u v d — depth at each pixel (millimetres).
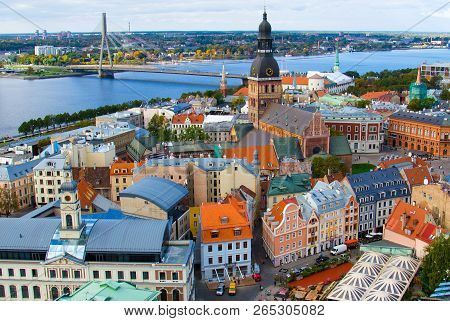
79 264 143375
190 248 152000
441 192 189625
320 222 188375
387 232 179250
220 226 170000
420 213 175625
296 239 182875
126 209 178125
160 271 142625
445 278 143875
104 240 146625
